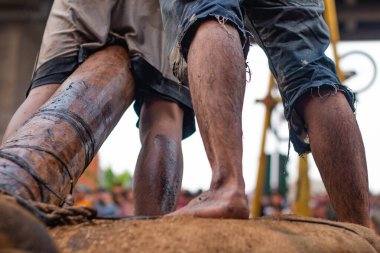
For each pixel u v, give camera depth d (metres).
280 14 3.29
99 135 3.17
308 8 3.32
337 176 3.07
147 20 3.83
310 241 2.30
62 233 2.23
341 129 3.08
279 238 2.22
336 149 3.07
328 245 2.34
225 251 2.10
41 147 2.68
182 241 2.11
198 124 2.60
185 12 2.82
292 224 2.45
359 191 3.04
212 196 2.43
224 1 2.78
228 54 2.63
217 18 2.70
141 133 3.89
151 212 3.64
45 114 2.93
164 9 3.00
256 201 6.24
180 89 3.91
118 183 9.84
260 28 3.36
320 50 3.28
